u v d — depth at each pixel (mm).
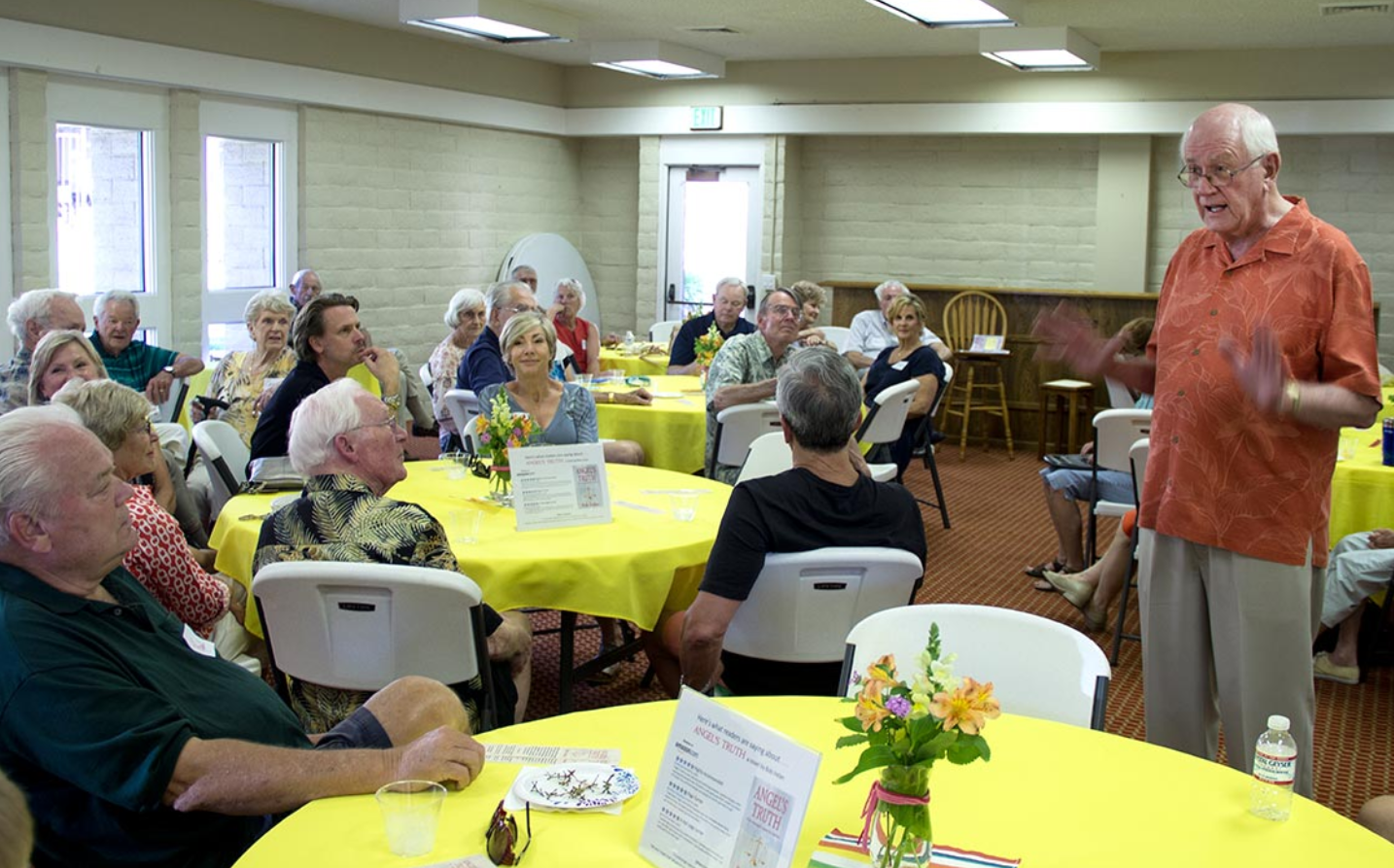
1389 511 4336
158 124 7246
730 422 5004
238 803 1738
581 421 4254
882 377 6215
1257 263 2416
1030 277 9781
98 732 1722
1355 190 8805
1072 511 5406
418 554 2527
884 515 2686
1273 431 2381
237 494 3754
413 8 7090
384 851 1544
